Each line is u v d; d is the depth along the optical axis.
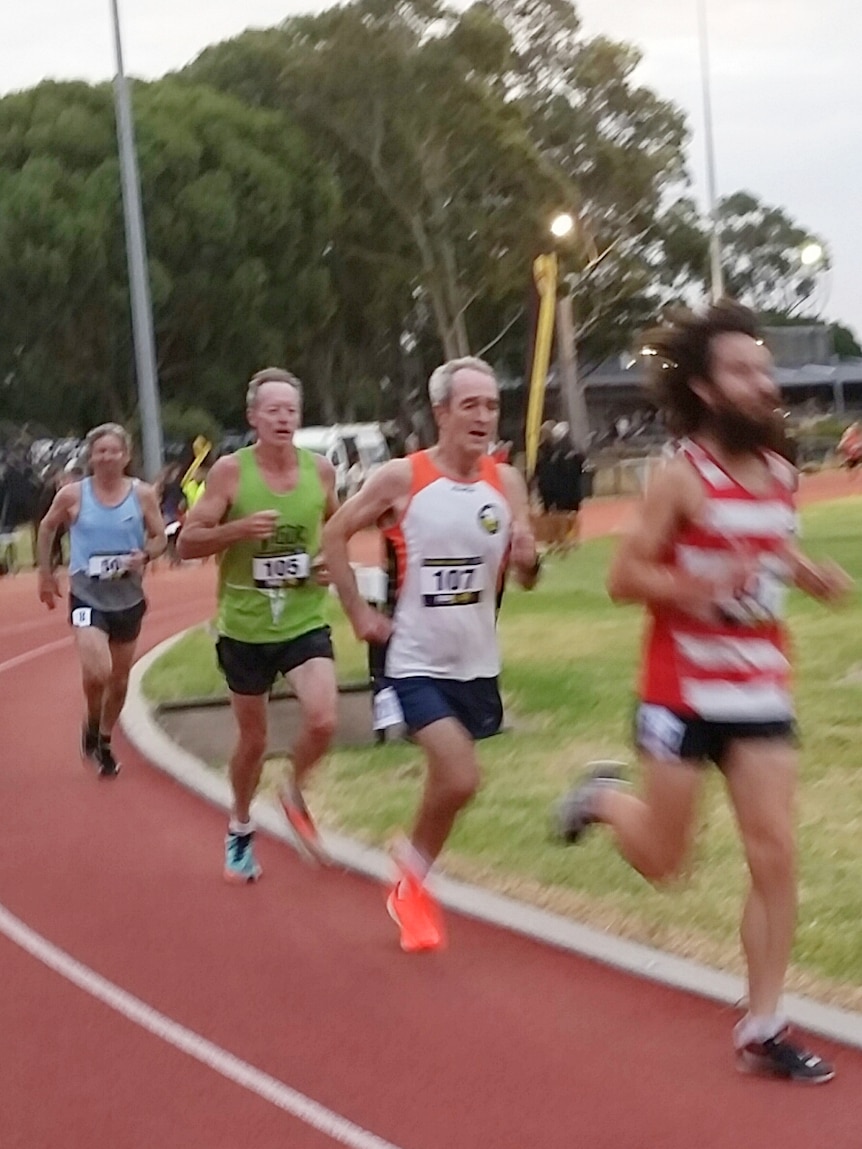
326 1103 4.89
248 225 49.62
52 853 8.20
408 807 8.41
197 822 8.76
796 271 91.69
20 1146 4.66
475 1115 4.75
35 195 46.91
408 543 5.78
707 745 4.74
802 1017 5.27
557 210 50.81
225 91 53.84
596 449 64.19
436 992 5.81
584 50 53.75
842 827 7.55
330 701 6.87
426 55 49.72
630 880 6.84
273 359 51.12
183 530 6.85
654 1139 4.52
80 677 15.20
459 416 5.72
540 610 17.58
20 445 43.28
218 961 6.31
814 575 4.79
